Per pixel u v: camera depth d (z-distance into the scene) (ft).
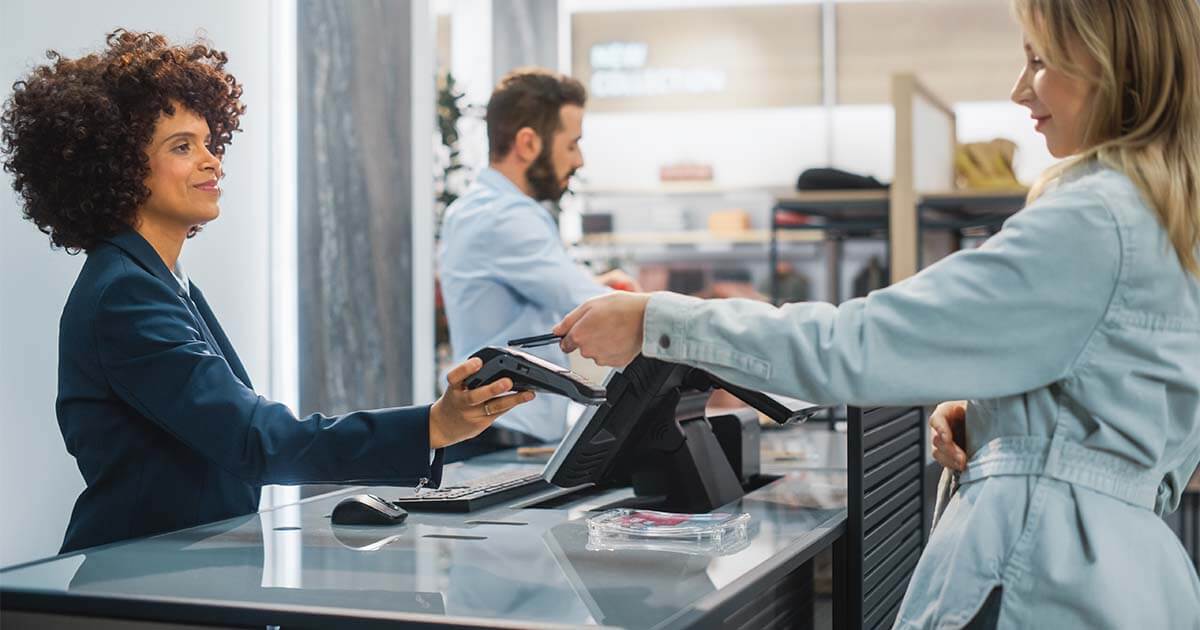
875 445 5.86
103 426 4.94
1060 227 3.69
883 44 24.88
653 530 4.79
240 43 9.30
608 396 5.32
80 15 7.73
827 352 3.78
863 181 14.76
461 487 5.94
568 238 25.03
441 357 14.94
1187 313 3.81
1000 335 3.70
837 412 10.16
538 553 4.45
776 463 7.48
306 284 9.89
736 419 6.60
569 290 9.12
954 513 4.07
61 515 7.52
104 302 4.87
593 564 4.23
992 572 3.82
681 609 3.53
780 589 4.73
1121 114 3.92
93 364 4.90
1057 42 3.94
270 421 4.76
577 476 5.41
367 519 5.16
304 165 9.90
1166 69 3.82
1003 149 15.98
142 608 3.75
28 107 5.18
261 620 3.61
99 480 5.02
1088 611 3.70
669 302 4.02
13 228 7.18
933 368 3.74
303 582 3.96
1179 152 3.83
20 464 7.25
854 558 5.49
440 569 4.16
